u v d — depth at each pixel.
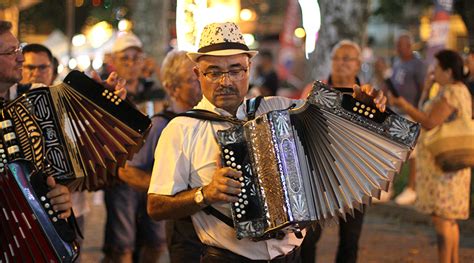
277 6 39.12
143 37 22.84
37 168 5.64
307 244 8.33
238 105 6.18
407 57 15.56
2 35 5.89
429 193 9.80
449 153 9.57
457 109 9.54
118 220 8.86
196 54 6.01
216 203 5.99
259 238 5.82
